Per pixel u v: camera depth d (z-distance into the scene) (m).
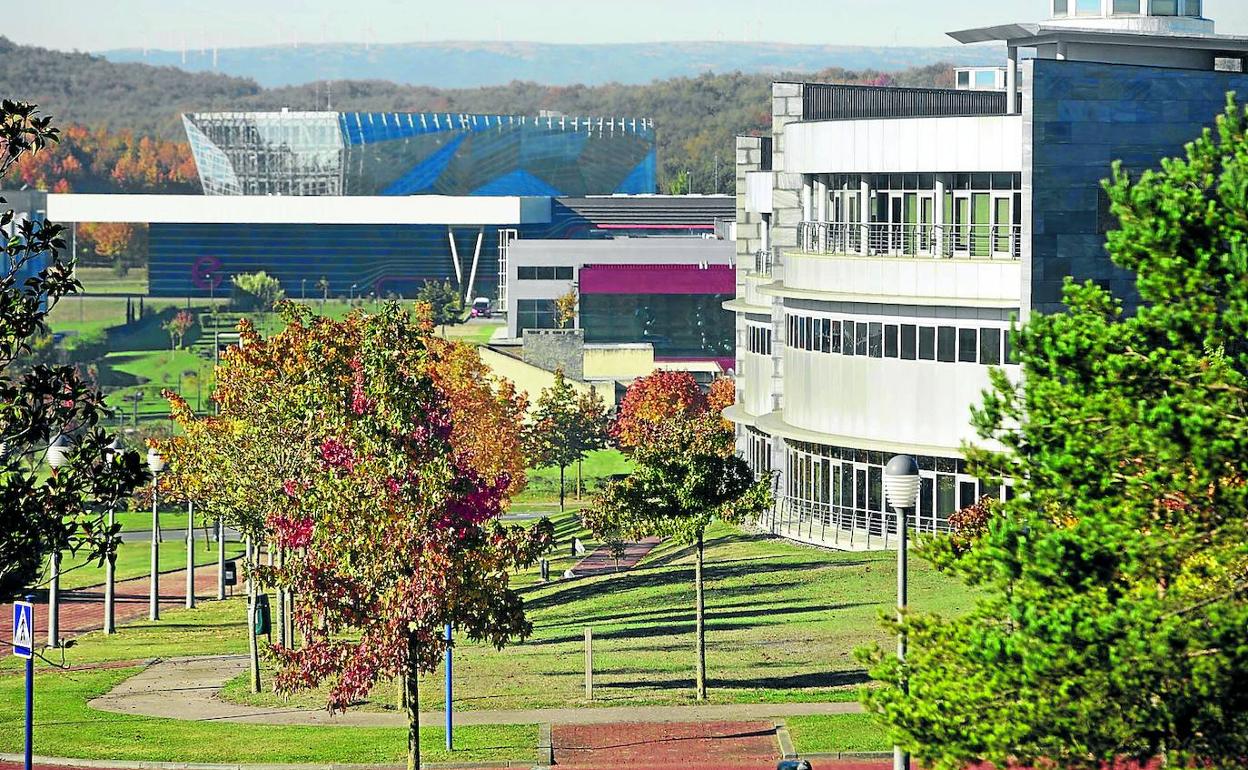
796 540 123.88
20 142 45.41
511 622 64.50
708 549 123.81
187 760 66.94
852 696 73.62
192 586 129.12
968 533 72.75
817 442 122.00
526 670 83.88
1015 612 37.47
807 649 83.88
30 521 45.47
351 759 66.31
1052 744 36.62
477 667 85.75
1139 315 38.50
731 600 99.44
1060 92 105.69
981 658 37.72
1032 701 36.44
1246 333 36.66
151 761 66.69
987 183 114.19
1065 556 37.88
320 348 90.31
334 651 62.22
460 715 74.19
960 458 114.62
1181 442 36.59
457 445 130.12
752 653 84.06
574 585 115.75
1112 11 121.88
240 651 103.25
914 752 38.12
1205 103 107.56
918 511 117.19
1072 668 36.09
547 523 65.94
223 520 102.62
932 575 100.19
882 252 120.44
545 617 102.38
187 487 98.12
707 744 67.06
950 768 37.34
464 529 63.25
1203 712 35.50
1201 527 37.59
